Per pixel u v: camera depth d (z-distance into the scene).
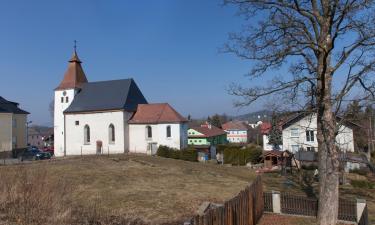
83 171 31.22
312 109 17.56
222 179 32.47
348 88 16.78
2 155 60.56
